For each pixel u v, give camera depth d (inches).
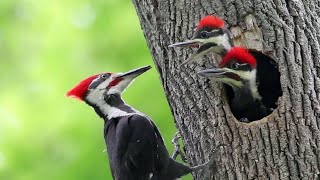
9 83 721.0
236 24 454.6
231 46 453.1
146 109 645.3
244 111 462.6
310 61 445.7
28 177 655.8
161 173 482.6
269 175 431.2
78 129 655.8
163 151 487.5
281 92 447.8
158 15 474.3
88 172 640.4
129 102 643.5
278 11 452.1
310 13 458.0
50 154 660.7
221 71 445.4
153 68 659.4
